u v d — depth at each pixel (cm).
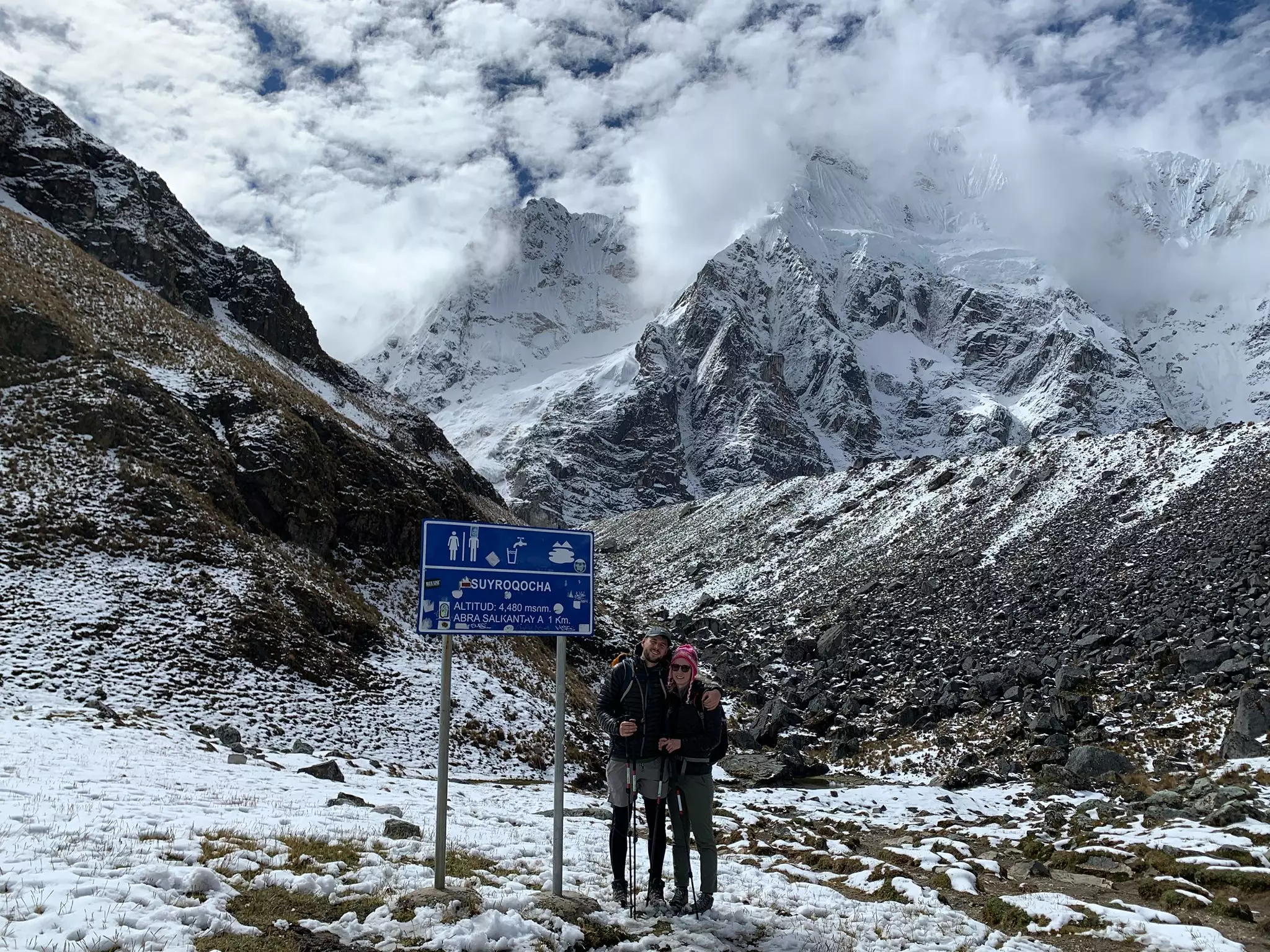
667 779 845
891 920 950
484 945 685
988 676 4750
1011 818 2400
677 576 11131
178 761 1848
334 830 1115
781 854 1576
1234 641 4097
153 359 5016
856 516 10525
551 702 4438
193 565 3675
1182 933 978
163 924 637
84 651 2953
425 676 3969
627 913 823
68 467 3816
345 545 4891
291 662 3475
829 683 5822
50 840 840
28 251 5338
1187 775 2753
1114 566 6044
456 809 1683
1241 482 6550
